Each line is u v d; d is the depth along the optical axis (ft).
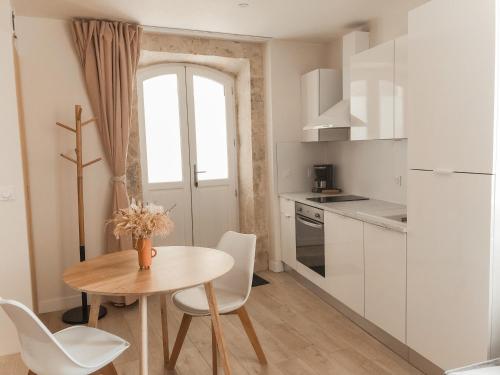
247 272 8.59
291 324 11.10
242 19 12.14
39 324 5.46
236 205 16.62
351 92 11.79
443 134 7.47
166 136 15.28
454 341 7.50
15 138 9.64
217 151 16.16
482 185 6.73
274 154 14.89
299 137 15.19
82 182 11.68
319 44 15.16
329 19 12.35
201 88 15.71
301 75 14.98
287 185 15.21
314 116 14.02
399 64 9.68
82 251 11.47
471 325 7.10
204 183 16.01
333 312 11.86
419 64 7.96
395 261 9.00
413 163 8.26
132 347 9.98
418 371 8.64
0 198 9.59
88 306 12.48
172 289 6.49
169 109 15.24
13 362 9.37
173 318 11.71
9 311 5.65
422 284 8.20
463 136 7.05
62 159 12.17
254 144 15.20
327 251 11.96
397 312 9.04
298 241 13.80
